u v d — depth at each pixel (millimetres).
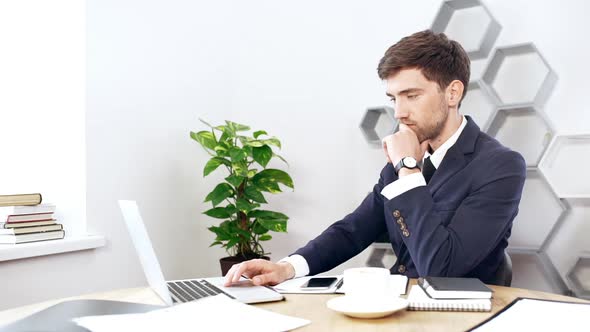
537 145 2295
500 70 2385
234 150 2373
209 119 2824
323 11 2801
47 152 2293
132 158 2408
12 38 2324
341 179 2756
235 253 2750
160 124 2551
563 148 2219
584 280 2199
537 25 2295
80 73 2195
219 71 2887
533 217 2309
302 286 1238
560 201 2178
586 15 2197
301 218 2834
